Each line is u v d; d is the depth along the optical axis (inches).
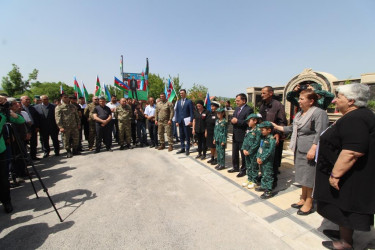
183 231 101.2
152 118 288.5
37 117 236.5
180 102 249.9
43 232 101.8
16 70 692.7
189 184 159.9
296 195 137.9
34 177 178.9
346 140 73.5
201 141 227.6
